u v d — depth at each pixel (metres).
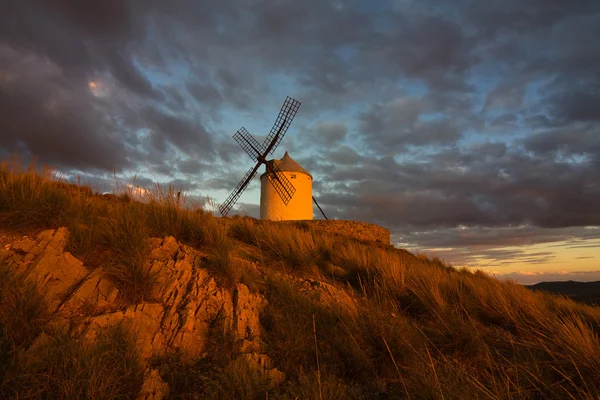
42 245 4.98
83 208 6.64
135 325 4.24
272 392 3.92
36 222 5.73
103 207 7.38
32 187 6.23
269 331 5.20
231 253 7.36
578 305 9.95
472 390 4.08
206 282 5.48
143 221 6.69
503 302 7.82
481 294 8.43
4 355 3.15
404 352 4.98
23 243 4.90
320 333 5.25
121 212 6.83
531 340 6.20
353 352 4.80
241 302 5.39
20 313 3.58
